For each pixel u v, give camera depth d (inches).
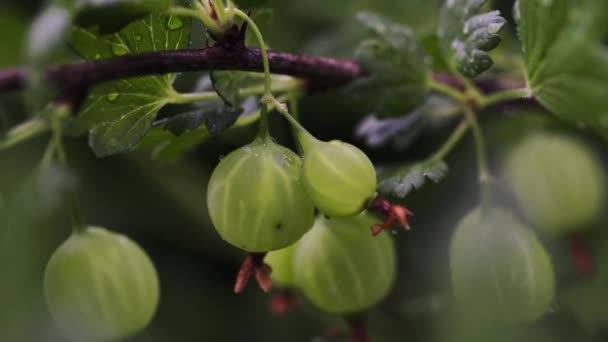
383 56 13.7
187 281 16.0
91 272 12.4
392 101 13.7
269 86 12.2
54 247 14.7
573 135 15.6
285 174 12.1
